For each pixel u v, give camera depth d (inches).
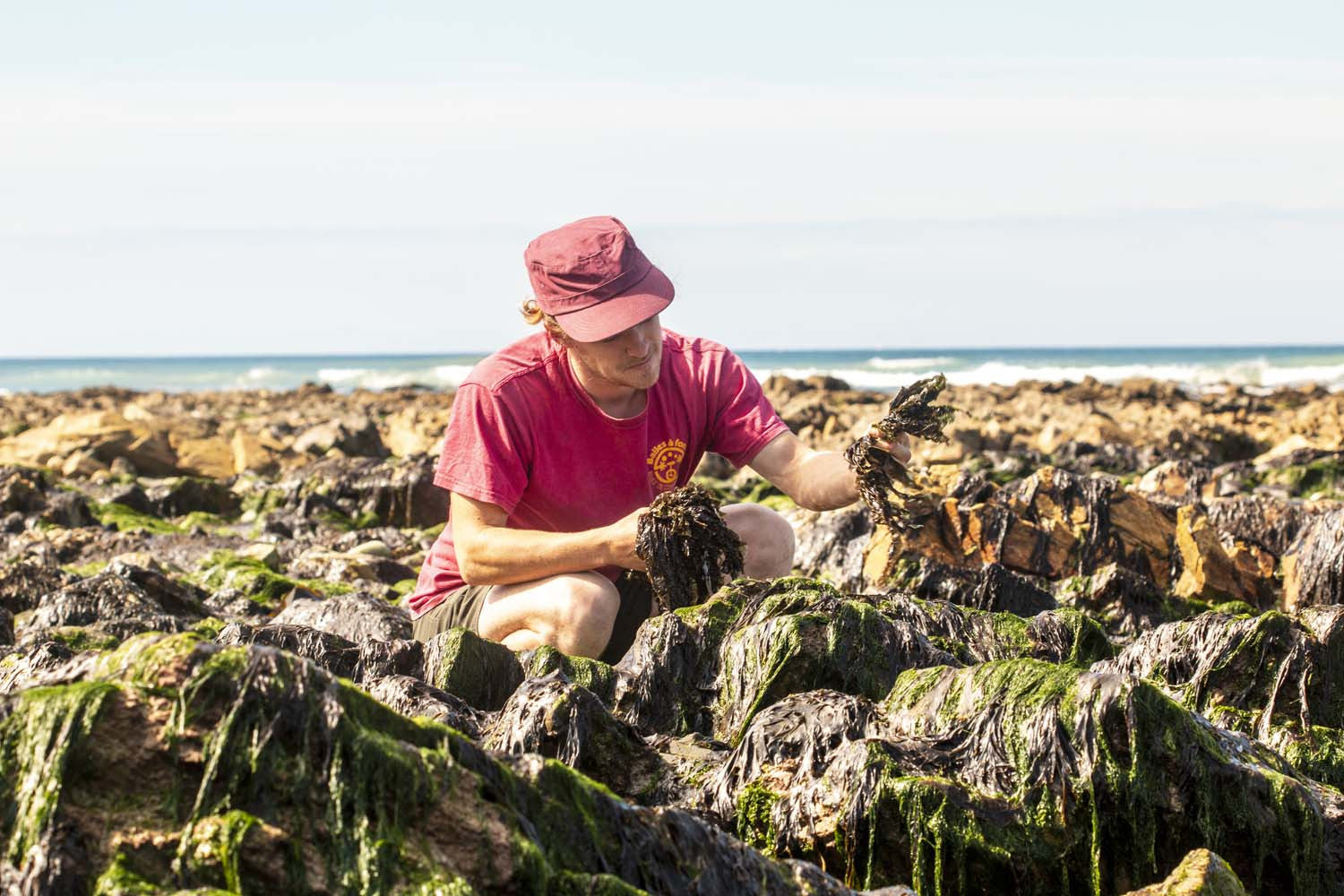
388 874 96.8
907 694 150.6
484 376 207.3
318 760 99.6
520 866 99.3
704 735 177.8
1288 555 332.8
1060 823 128.9
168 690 100.6
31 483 525.3
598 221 201.2
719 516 195.5
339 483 563.5
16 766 98.8
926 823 127.3
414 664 191.8
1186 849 129.5
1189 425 1035.3
